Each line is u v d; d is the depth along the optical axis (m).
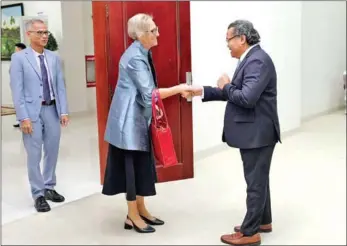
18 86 2.96
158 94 2.49
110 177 2.65
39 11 7.72
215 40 4.58
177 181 3.80
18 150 5.14
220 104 4.84
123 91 2.53
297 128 6.18
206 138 4.71
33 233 2.73
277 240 2.54
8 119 7.35
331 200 3.24
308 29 6.96
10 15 7.39
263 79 2.22
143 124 2.54
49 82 3.13
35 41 3.04
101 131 3.58
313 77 7.26
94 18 3.33
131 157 2.61
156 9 3.50
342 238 2.56
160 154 2.56
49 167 3.32
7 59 7.29
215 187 3.62
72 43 8.04
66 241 2.60
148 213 2.86
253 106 2.26
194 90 2.56
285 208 3.09
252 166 2.36
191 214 3.02
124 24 3.42
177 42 3.62
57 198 3.31
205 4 4.41
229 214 3.02
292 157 4.61
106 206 3.22
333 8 7.71
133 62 2.46
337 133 5.96
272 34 5.42
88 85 8.34
